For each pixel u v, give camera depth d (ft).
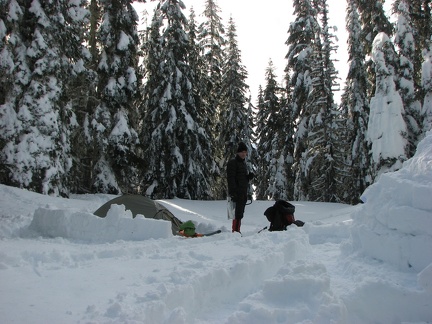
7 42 40.37
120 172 55.52
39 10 42.01
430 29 59.16
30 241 16.89
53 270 11.32
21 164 39.55
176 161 60.70
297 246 14.02
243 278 10.64
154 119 61.82
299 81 67.31
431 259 9.91
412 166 11.67
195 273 10.27
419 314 9.02
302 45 68.13
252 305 8.81
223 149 79.20
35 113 41.01
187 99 63.67
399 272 10.44
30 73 41.78
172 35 62.54
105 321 7.38
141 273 10.87
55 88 42.78
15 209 32.22
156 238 17.87
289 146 81.41
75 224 19.33
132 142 55.42
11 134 39.86
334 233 18.10
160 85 61.87
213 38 79.61
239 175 22.67
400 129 50.72
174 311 8.00
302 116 69.92
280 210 23.18
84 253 13.41
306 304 8.84
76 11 47.21
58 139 42.93
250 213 46.65
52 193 41.32
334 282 10.71
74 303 8.40
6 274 10.49
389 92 51.85
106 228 18.79
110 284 9.84
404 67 54.19
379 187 12.26
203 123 71.61
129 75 54.44
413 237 10.42
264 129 92.79
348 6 66.33
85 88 51.72
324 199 63.10
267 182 92.22
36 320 7.33
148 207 24.94
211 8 79.36
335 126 62.95
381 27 59.72
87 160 56.80
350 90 66.69
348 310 9.18
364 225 12.30
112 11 54.75
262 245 14.56
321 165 62.75
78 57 49.19
